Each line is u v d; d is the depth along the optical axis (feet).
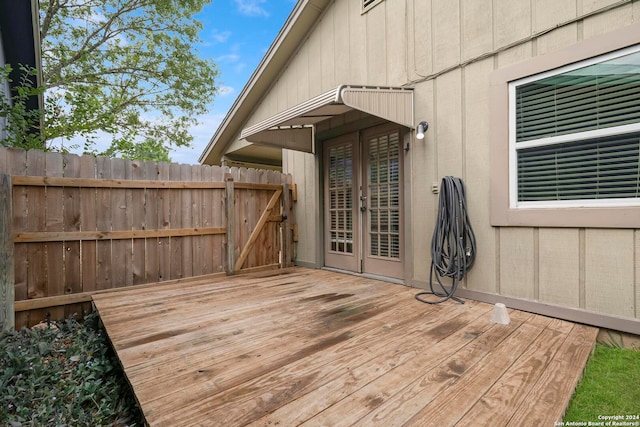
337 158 15.48
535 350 6.39
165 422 4.21
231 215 14.64
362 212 14.25
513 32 9.07
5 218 9.48
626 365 6.43
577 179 8.14
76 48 27.84
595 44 7.63
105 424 5.90
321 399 4.71
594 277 7.79
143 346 6.70
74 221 10.83
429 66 11.10
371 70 13.20
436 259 10.33
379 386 5.05
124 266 11.85
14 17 13.10
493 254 9.61
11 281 9.53
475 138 9.93
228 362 5.95
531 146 8.82
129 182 11.95
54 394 6.39
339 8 14.66
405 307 9.37
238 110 21.29
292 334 7.32
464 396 4.75
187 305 9.75
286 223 17.12
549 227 8.49
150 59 30.27
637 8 7.13
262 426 4.13
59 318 10.46
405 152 11.88
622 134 7.42
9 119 12.59
